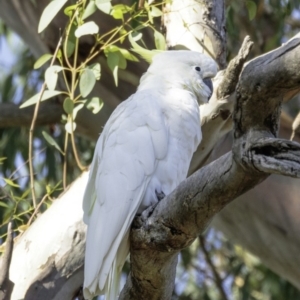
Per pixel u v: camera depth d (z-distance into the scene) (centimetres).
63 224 831
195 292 1545
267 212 1089
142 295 666
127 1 1072
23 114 1280
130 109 750
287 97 784
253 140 495
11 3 1190
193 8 916
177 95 769
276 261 1117
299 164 481
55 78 837
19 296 800
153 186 712
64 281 815
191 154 761
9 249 679
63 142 1420
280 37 1394
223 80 814
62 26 1101
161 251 610
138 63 1097
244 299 1431
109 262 658
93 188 733
